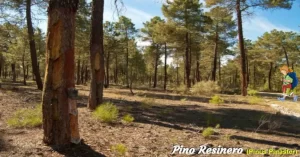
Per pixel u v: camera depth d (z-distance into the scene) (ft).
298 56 148.66
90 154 14.48
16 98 36.01
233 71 198.59
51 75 14.53
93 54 29.27
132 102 42.60
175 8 87.15
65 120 14.85
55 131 14.82
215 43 110.22
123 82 141.79
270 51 147.84
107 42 99.30
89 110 28.96
